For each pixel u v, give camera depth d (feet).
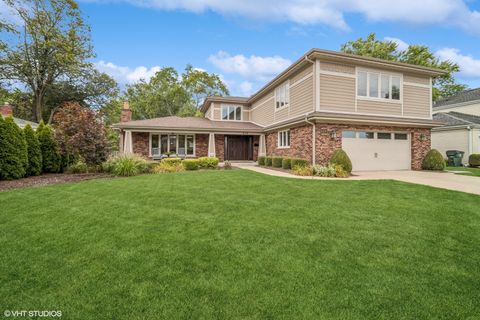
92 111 36.45
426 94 48.01
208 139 64.34
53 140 38.55
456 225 15.53
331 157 39.70
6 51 70.79
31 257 11.20
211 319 7.50
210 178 31.04
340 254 11.60
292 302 8.27
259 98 67.21
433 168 44.57
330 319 7.54
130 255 11.34
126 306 8.06
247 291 8.81
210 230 14.17
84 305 8.14
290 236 13.48
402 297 8.60
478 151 62.03
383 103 44.80
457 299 8.55
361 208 18.69
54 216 16.35
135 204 19.03
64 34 77.66
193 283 9.26
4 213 16.89
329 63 41.73
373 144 43.98
